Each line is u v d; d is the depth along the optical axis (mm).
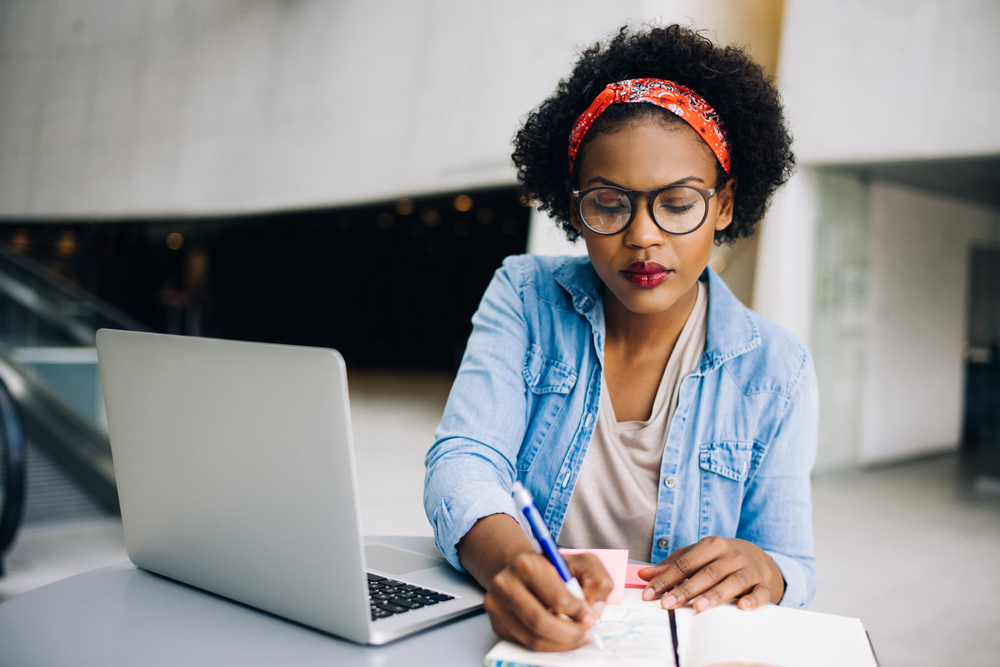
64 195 9766
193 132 8633
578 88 954
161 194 8812
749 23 5098
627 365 979
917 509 4445
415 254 15633
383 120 6883
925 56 4316
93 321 5527
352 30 7301
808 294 5098
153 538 805
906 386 6266
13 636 666
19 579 3000
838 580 3107
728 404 945
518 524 742
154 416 749
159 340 719
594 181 815
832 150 4660
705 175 827
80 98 9742
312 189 7469
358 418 7750
